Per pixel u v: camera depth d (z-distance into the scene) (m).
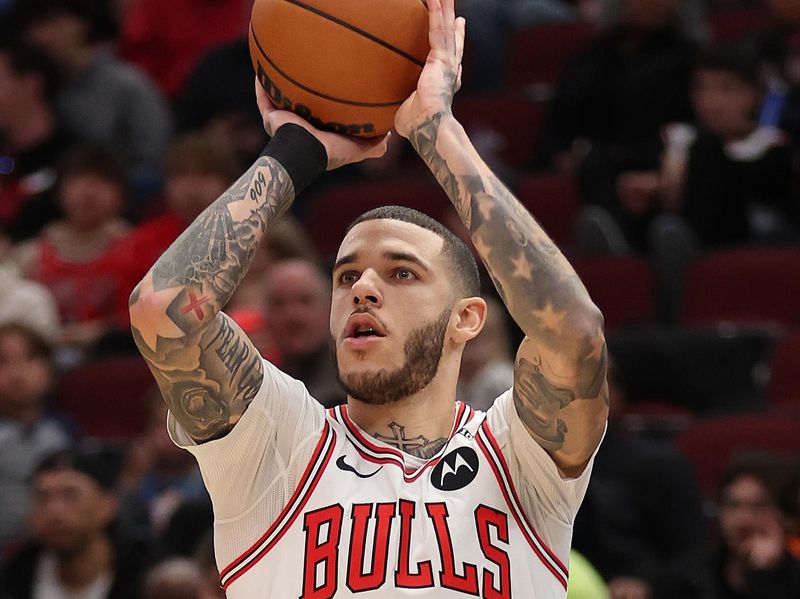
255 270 19.61
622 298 22.00
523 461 8.30
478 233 8.14
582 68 26.12
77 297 22.80
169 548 16.38
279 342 17.42
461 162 8.27
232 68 27.25
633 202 23.73
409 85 8.68
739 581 15.90
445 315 8.51
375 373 8.38
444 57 8.57
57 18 26.70
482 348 17.97
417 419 8.54
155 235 23.06
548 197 24.48
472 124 27.83
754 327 21.45
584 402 8.05
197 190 22.06
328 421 8.58
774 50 25.88
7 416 19.78
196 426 8.26
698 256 22.53
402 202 24.48
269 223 8.41
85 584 16.67
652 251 22.67
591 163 24.02
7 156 26.19
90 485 16.62
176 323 8.00
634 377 20.91
